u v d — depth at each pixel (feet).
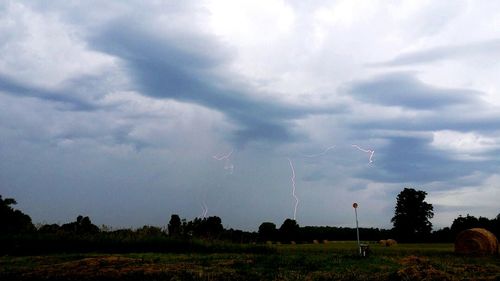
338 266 65.82
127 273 58.65
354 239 265.13
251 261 70.90
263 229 236.43
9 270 62.34
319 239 247.09
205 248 100.89
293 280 55.21
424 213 273.75
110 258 70.18
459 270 64.75
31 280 56.59
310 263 68.54
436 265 68.59
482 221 250.98
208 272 59.82
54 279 56.75
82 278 57.00
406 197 277.03
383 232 276.00
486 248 111.24
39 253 91.86
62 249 95.50
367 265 66.59
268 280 55.36
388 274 58.13
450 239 263.90
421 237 271.49
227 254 89.35
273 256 79.77
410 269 59.57
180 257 78.33
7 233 100.37
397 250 129.70
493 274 61.46
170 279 56.08
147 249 98.89
